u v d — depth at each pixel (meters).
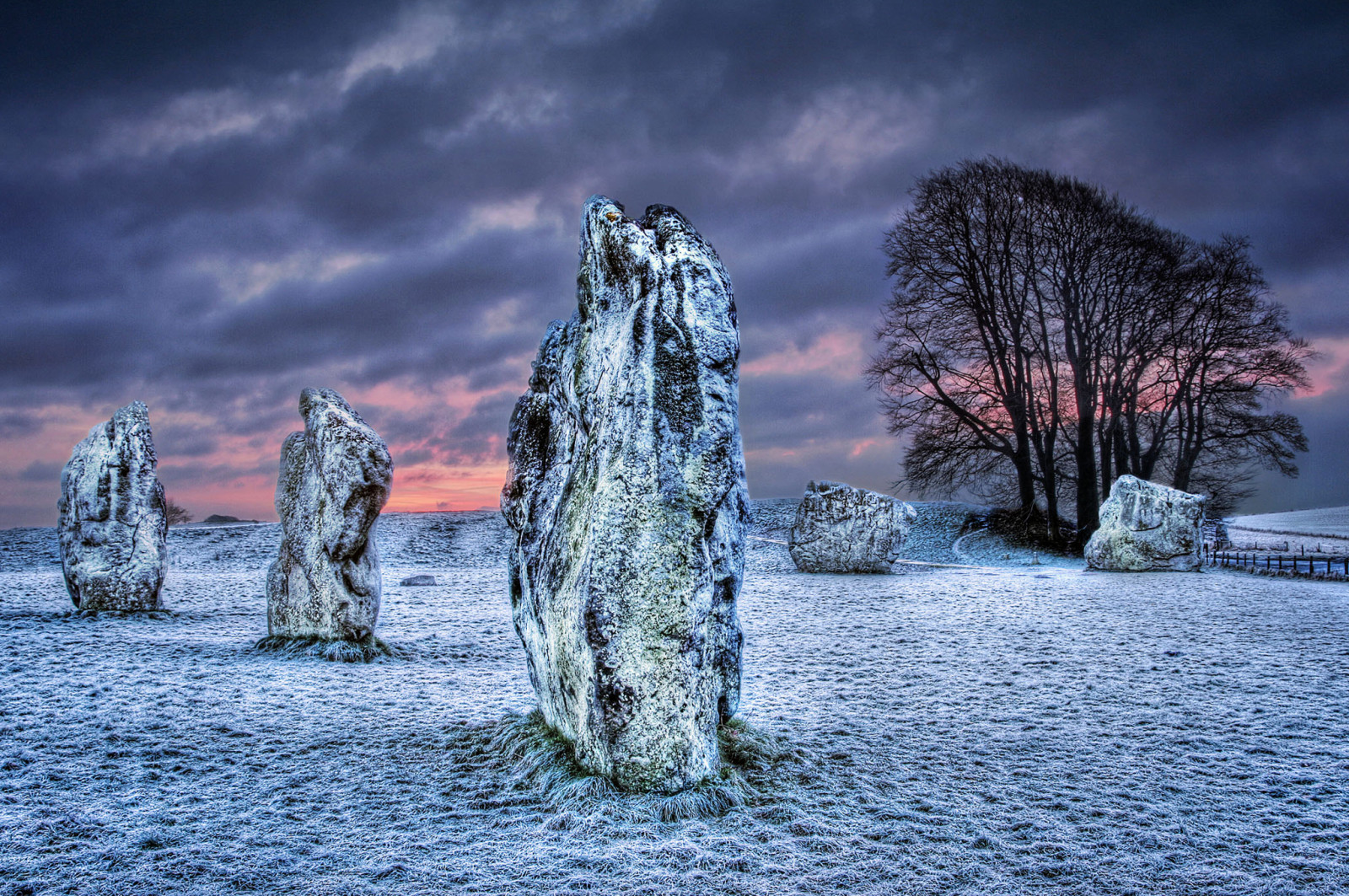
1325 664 9.83
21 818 4.62
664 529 4.79
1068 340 34.31
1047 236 33.78
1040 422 36.72
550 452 6.34
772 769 5.54
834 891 3.86
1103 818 4.90
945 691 8.41
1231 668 9.66
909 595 17.91
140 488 13.23
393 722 6.83
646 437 4.86
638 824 4.48
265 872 3.99
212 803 4.93
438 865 4.09
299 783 5.30
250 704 7.32
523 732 5.82
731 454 5.05
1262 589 18.45
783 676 9.24
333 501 10.00
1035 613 14.95
